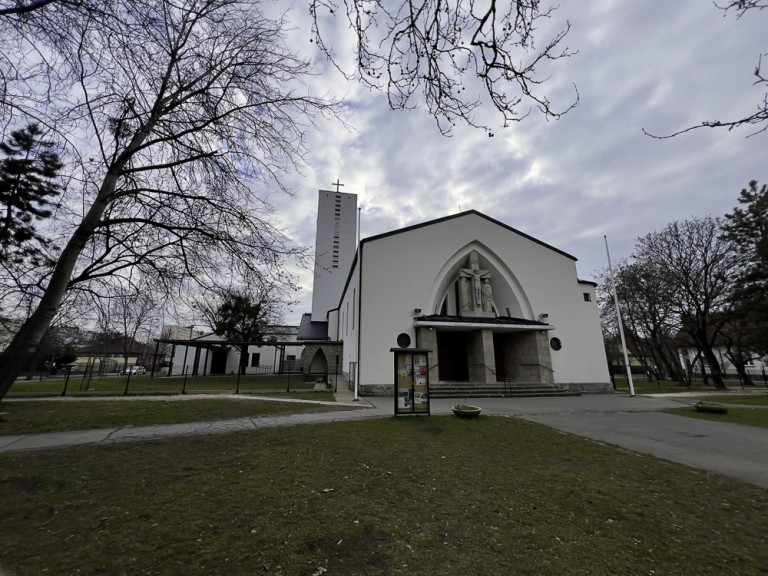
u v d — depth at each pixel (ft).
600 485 16.75
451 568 9.62
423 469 18.67
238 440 24.68
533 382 62.49
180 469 18.34
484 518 12.95
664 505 14.55
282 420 32.73
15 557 9.82
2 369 18.98
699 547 11.21
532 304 67.67
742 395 61.57
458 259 66.80
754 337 85.35
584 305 70.18
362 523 12.32
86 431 27.27
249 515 12.87
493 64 10.48
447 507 13.89
